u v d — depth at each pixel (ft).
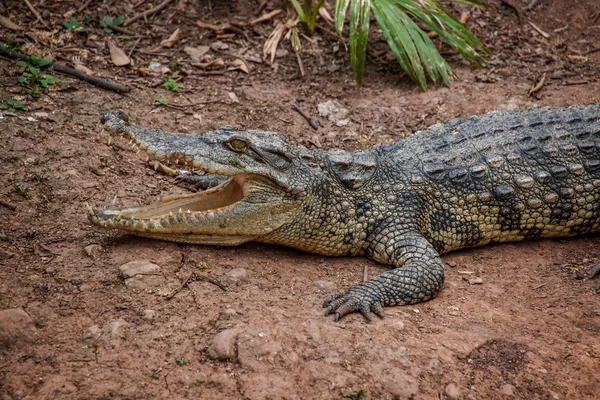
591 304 23.24
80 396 17.62
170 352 19.22
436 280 23.31
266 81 36.52
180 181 29.22
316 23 40.24
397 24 35.12
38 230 23.98
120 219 22.91
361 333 20.67
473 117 29.58
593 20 42.88
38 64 33.30
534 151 27.35
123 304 20.81
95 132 30.40
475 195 26.25
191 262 23.24
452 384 19.26
